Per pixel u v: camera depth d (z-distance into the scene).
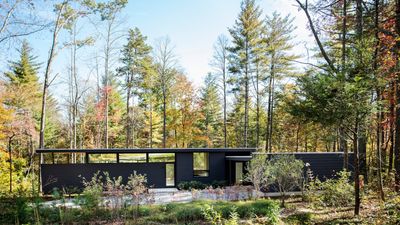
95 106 28.83
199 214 8.48
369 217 7.58
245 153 18.92
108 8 19.20
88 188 9.70
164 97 27.06
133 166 17.14
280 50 24.23
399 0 7.92
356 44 7.97
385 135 13.50
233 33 25.28
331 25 11.20
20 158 19.94
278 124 28.78
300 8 10.53
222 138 33.53
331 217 8.17
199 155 18.36
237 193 11.56
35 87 26.42
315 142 27.95
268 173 11.55
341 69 7.58
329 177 15.12
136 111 30.08
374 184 11.55
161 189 16.80
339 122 7.31
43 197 14.30
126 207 8.66
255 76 25.75
